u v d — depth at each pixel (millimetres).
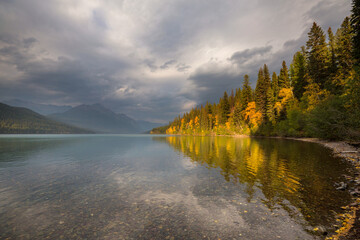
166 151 26969
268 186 9328
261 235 5098
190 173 12570
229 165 14828
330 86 35562
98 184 10367
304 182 9789
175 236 5121
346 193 8047
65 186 10031
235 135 79938
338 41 36344
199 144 38406
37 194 8805
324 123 28500
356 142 22109
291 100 49844
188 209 6910
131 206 7281
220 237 5039
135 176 12070
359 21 21422
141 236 5156
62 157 21531
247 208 6879
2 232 5492
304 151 21234
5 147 35688
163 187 9617
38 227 5773
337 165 13617
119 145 40875
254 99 71438
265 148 25688
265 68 62969
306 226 5496
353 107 21328
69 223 6004
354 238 4699
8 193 8953
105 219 6238
